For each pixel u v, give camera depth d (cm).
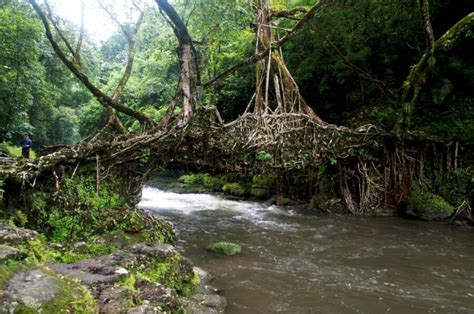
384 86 1627
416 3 1565
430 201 1397
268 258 895
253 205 1784
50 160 756
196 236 1117
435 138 1451
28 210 688
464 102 1551
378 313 598
